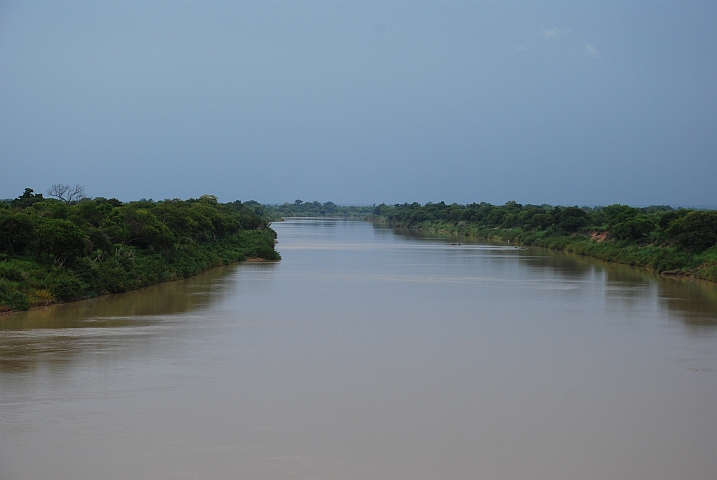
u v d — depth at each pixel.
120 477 20.14
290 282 66.62
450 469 21.05
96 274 55.16
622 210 124.75
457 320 45.09
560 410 26.50
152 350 35.06
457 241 147.00
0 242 52.28
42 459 21.28
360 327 42.31
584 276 74.44
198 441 22.86
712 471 21.11
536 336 39.91
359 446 22.66
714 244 78.06
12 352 34.06
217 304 51.19
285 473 20.56
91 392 27.72
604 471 21.05
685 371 32.25
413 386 29.39
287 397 27.58
